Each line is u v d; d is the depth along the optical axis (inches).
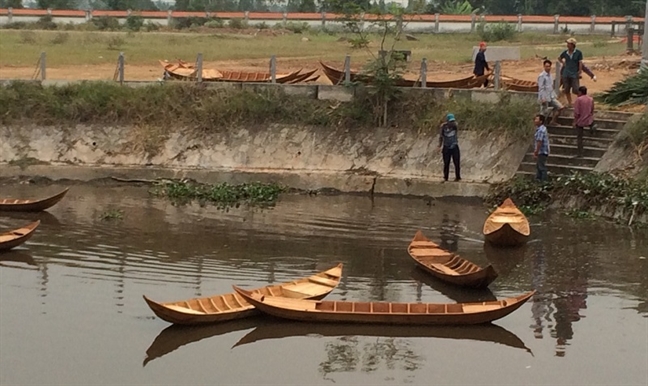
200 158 1115.9
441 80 1262.3
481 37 2023.9
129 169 1099.9
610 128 1018.1
